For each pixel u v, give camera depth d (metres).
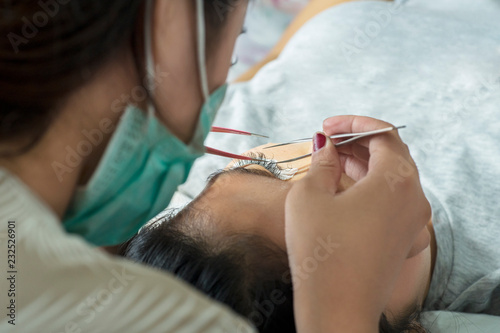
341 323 0.58
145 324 0.46
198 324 0.46
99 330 0.47
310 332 0.58
